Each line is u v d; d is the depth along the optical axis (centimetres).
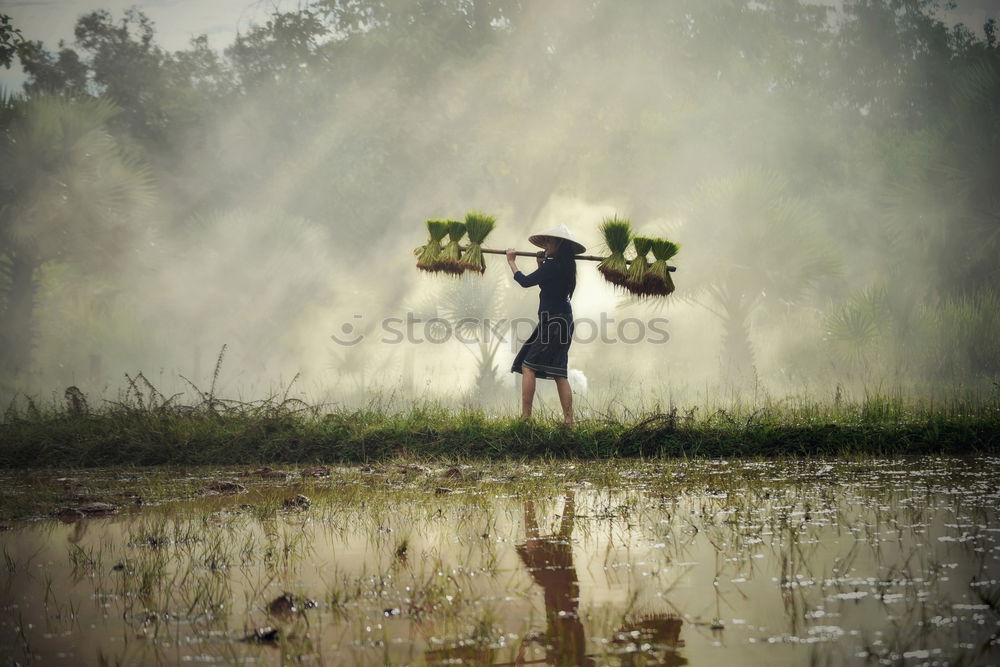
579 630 539
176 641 534
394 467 1393
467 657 496
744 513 914
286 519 933
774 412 1712
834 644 504
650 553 742
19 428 1591
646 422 1510
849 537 784
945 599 588
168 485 1212
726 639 516
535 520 906
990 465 1291
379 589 642
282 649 515
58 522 941
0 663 499
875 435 1475
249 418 1625
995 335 3139
